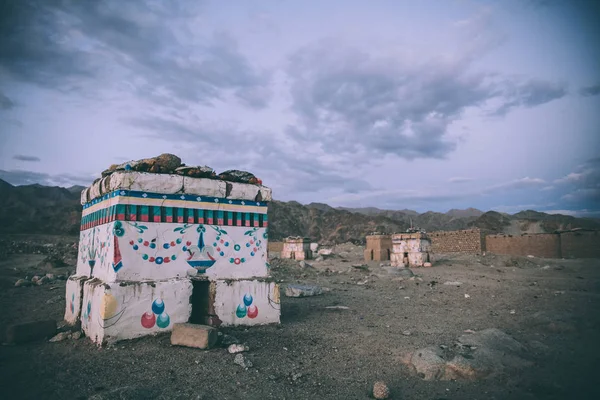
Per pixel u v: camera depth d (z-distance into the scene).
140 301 6.32
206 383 4.58
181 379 4.68
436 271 17.94
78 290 7.35
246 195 7.81
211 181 7.40
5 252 22.06
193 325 6.04
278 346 6.09
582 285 11.66
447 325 7.44
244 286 7.39
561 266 17.61
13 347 5.95
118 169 7.15
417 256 20.45
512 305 9.12
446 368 4.86
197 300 7.38
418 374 4.94
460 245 26.28
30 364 5.16
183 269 6.96
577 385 4.12
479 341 5.74
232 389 4.45
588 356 4.88
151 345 5.96
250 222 7.88
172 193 6.99
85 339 6.37
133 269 6.46
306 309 9.18
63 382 4.57
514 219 43.22
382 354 5.73
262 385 4.57
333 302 10.14
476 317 8.09
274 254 29.61
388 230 55.50
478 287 12.31
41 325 6.41
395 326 7.41
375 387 4.31
